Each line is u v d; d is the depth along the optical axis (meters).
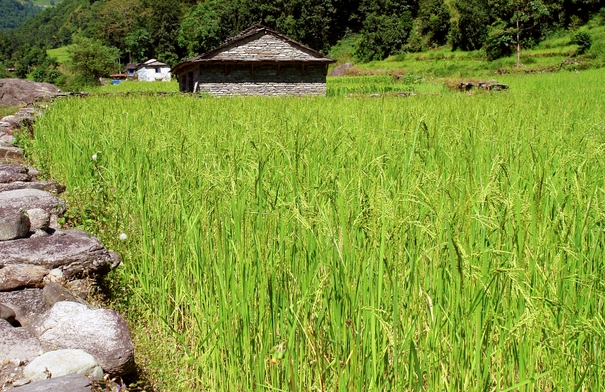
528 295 3.10
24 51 167.00
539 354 3.26
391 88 36.94
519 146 6.71
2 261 5.06
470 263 3.12
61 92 28.80
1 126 14.03
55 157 10.23
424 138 7.43
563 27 74.62
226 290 3.92
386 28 98.25
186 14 142.38
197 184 5.77
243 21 120.50
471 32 86.81
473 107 13.64
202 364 4.00
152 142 8.02
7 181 8.56
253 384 3.65
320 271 3.75
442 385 3.16
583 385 3.14
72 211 7.20
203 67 33.47
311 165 6.12
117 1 149.88
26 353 3.84
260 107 15.28
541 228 3.70
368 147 7.00
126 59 144.25
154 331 4.82
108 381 3.70
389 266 3.31
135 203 6.58
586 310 3.23
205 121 11.08
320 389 3.34
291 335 3.35
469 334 3.06
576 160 5.39
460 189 4.26
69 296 4.75
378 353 3.20
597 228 3.83
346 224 3.66
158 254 5.24
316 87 35.22
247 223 3.97
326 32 117.75
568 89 25.27
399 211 3.60
